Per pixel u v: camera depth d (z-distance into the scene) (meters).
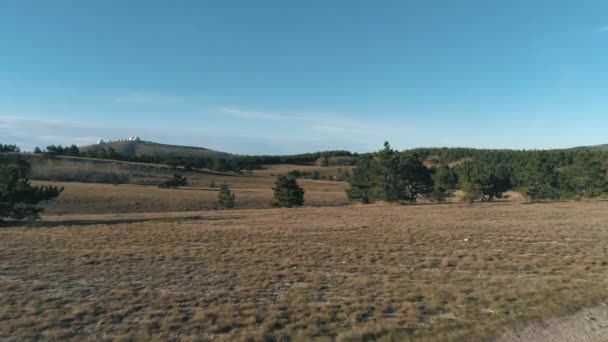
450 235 24.55
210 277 14.53
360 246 21.06
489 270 15.38
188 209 69.88
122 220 40.69
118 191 81.75
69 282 13.83
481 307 10.68
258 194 91.94
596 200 56.00
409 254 18.78
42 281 13.96
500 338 8.31
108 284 13.55
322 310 10.59
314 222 33.53
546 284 12.85
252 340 8.59
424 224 30.59
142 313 10.51
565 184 60.41
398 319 9.77
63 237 25.09
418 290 12.53
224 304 11.24
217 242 22.67
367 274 14.97
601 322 9.14
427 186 61.97
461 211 42.09
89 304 11.13
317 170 189.75
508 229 26.89
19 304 11.22
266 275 14.78
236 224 33.00
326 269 15.80
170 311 10.63
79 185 91.75
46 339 8.72
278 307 10.91
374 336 8.68
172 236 25.16
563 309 10.12
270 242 22.56
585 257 17.31
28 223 38.38
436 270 15.58
